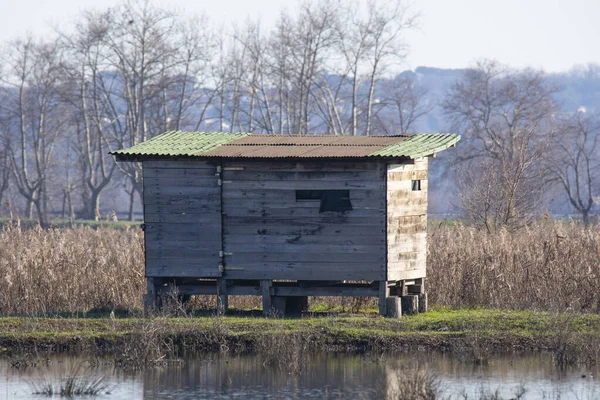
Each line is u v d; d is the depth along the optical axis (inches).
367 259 3105.3
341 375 2659.9
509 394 2432.3
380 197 3080.7
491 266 3417.8
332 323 3063.5
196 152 3184.1
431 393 2298.2
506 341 2945.4
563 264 3385.8
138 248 3735.2
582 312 3218.5
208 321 3088.1
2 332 3078.2
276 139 3472.0
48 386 2554.1
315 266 3137.3
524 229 4377.5
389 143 3282.5
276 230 3159.5
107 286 3469.5
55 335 3034.0
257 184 3161.9
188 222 3206.2
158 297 3260.3
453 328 3051.2
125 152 3181.6
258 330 3006.9
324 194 3161.9
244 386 2564.0
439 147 3176.7
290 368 2716.5
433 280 3484.3
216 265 3196.4
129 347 2878.9
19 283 3385.8
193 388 2551.7
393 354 2896.2
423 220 3294.8
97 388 2561.5
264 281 3184.1
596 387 2508.6
